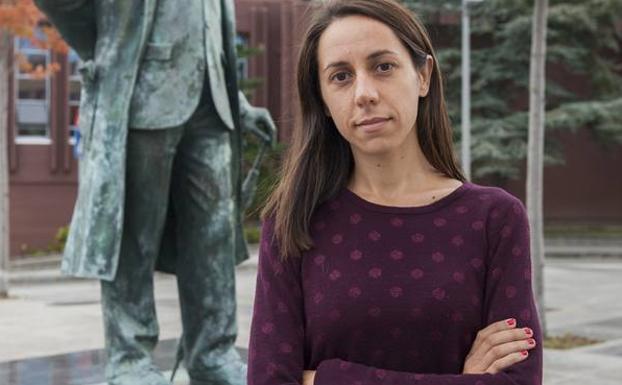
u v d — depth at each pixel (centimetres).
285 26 2986
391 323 207
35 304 1401
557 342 998
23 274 2114
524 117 2739
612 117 2741
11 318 1191
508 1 2700
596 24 2756
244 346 888
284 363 217
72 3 480
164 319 1195
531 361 205
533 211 1045
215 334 503
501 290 209
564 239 3005
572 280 1838
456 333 207
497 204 215
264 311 223
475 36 2952
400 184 222
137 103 477
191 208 504
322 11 225
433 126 230
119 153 472
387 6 220
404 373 205
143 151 480
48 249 2734
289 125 261
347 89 218
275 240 225
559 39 2809
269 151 554
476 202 215
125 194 484
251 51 2697
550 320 1202
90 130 486
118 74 479
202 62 490
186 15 487
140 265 489
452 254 210
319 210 222
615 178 3422
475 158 2652
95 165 478
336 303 210
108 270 466
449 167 230
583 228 3262
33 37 1828
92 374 667
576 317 1238
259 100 3055
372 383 204
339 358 212
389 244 212
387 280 209
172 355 728
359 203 219
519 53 2742
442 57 2702
